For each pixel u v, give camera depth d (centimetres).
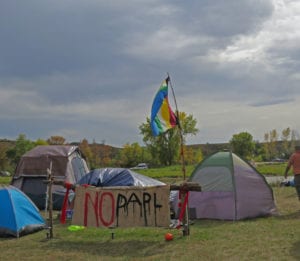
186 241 955
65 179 1689
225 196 1268
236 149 9556
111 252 900
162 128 1059
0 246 1009
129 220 1002
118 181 1440
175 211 1267
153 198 990
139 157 8794
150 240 990
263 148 10562
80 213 1052
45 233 1141
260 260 769
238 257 796
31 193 1709
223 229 1088
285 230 1023
